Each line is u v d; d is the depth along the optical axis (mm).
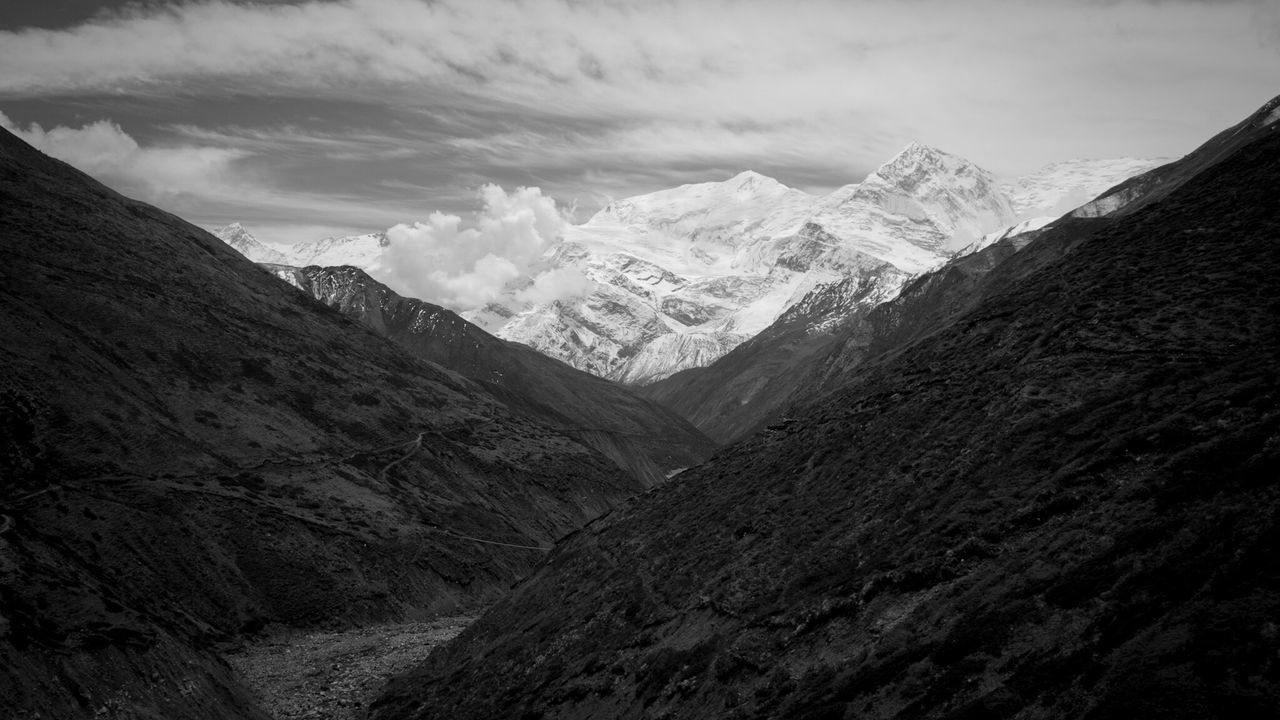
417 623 122750
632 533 83688
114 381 139125
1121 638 28281
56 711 53000
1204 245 60531
